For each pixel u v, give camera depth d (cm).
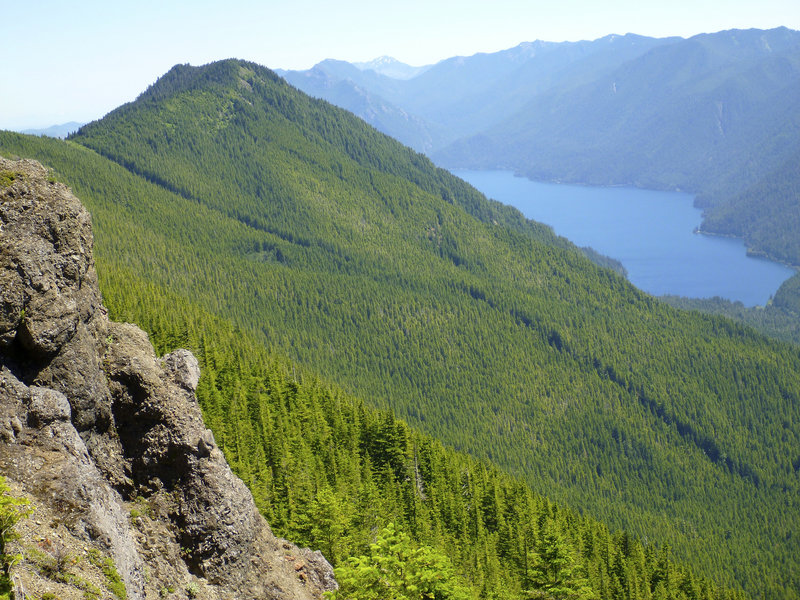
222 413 9900
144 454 2664
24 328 2247
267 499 7494
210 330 16212
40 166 2470
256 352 16288
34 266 2294
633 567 10500
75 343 2442
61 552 1959
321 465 9269
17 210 2297
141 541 2500
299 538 6309
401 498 9644
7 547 1827
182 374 2878
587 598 5622
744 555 19838
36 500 2041
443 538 8762
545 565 5722
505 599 7269
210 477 2736
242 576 2780
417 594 3497
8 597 1686
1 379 2167
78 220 2512
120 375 2677
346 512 6906
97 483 2259
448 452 12556
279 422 10638
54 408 2227
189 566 2630
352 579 3378
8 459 2070
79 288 2517
